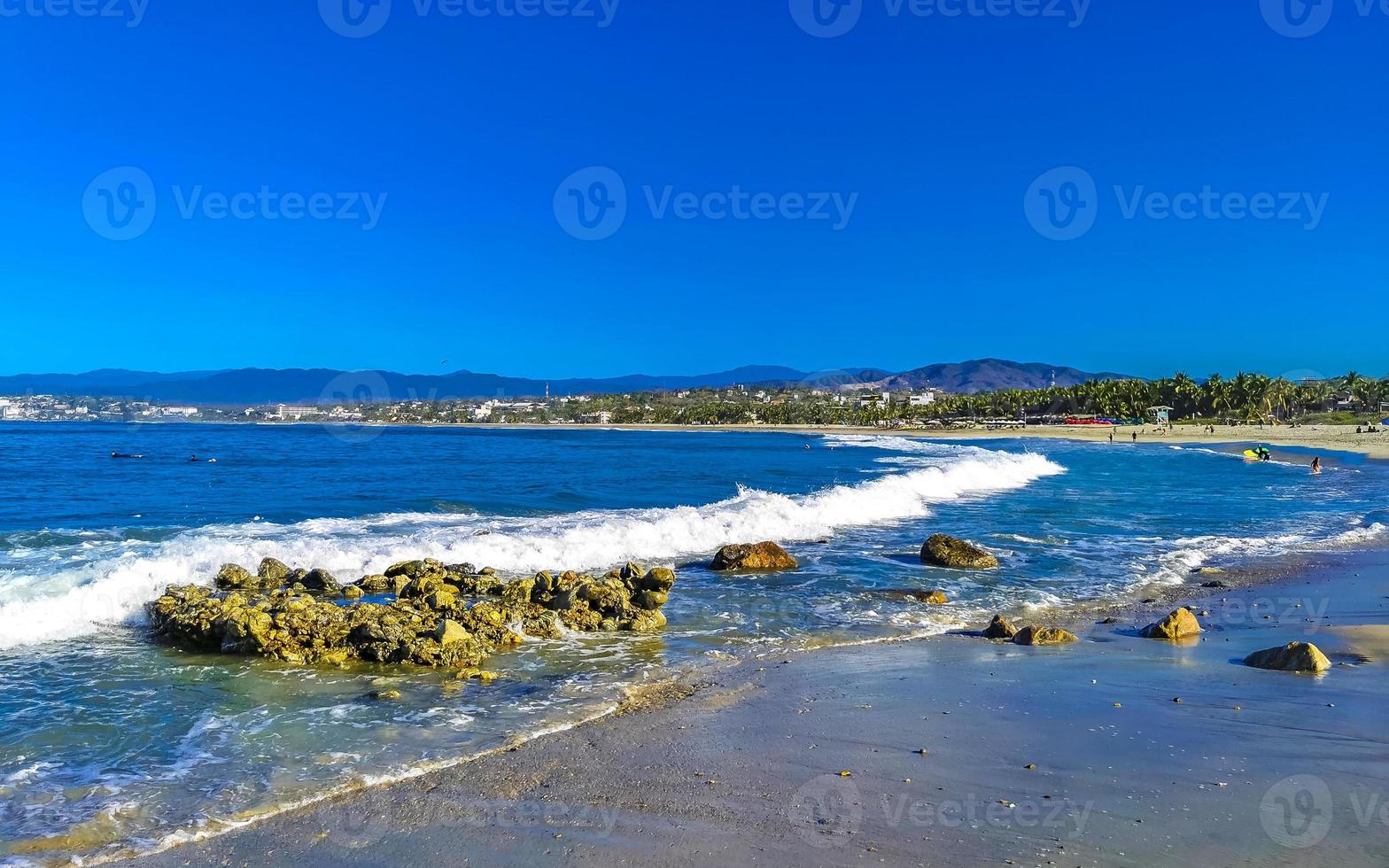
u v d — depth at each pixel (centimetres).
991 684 951
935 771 684
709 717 840
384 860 547
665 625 1270
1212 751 721
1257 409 15575
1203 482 4112
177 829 598
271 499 2911
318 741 774
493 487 3534
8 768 708
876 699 895
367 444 8256
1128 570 1741
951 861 526
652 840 567
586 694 924
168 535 1908
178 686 944
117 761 726
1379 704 852
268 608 1163
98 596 1242
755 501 2597
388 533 1994
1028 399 19225
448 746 762
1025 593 1522
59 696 900
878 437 14562
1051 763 697
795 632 1238
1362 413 15600
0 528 2069
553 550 1806
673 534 2025
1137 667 1022
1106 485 3847
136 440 7800
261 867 543
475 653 1070
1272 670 1000
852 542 2092
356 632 1083
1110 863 520
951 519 2547
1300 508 2933
